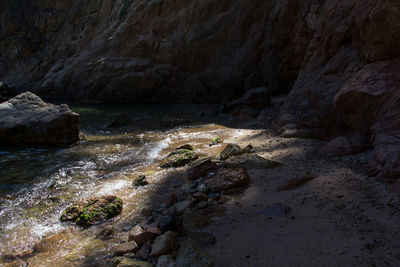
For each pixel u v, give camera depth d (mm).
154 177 5910
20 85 22219
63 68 20438
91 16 21609
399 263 2674
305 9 12266
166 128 10594
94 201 4570
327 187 4402
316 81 7203
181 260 3031
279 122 8133
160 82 16812
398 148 4332
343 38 7039
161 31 16953
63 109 9094
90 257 3416
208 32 15953
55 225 4238
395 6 5020
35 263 3352
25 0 24219
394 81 5180
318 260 2871
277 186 4773
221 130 9766
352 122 5676
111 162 7012
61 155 7684
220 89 15859
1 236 3979
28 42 23547
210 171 5723
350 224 3406
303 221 3617
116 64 17531
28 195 5285
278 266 2861
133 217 4371
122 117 11492
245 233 3520
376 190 4055
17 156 7652
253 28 15039
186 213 3965
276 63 14336
